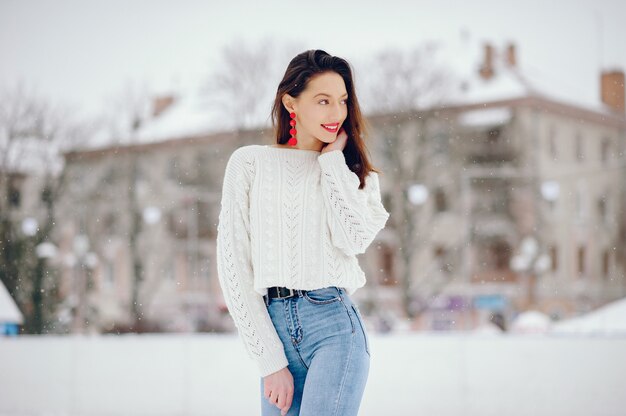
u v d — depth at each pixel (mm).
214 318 26234
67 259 20312
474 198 27438
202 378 5559
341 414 1828
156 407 5621
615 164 29344
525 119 28859
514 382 5285
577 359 5277
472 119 27594
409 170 25844
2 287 8406
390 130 25734
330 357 1838
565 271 28656
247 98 25516
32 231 20000
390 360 5363
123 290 24641
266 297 1926
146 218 24938
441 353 5348
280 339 1895
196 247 25766
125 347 5664
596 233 29250
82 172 23078
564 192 29078
